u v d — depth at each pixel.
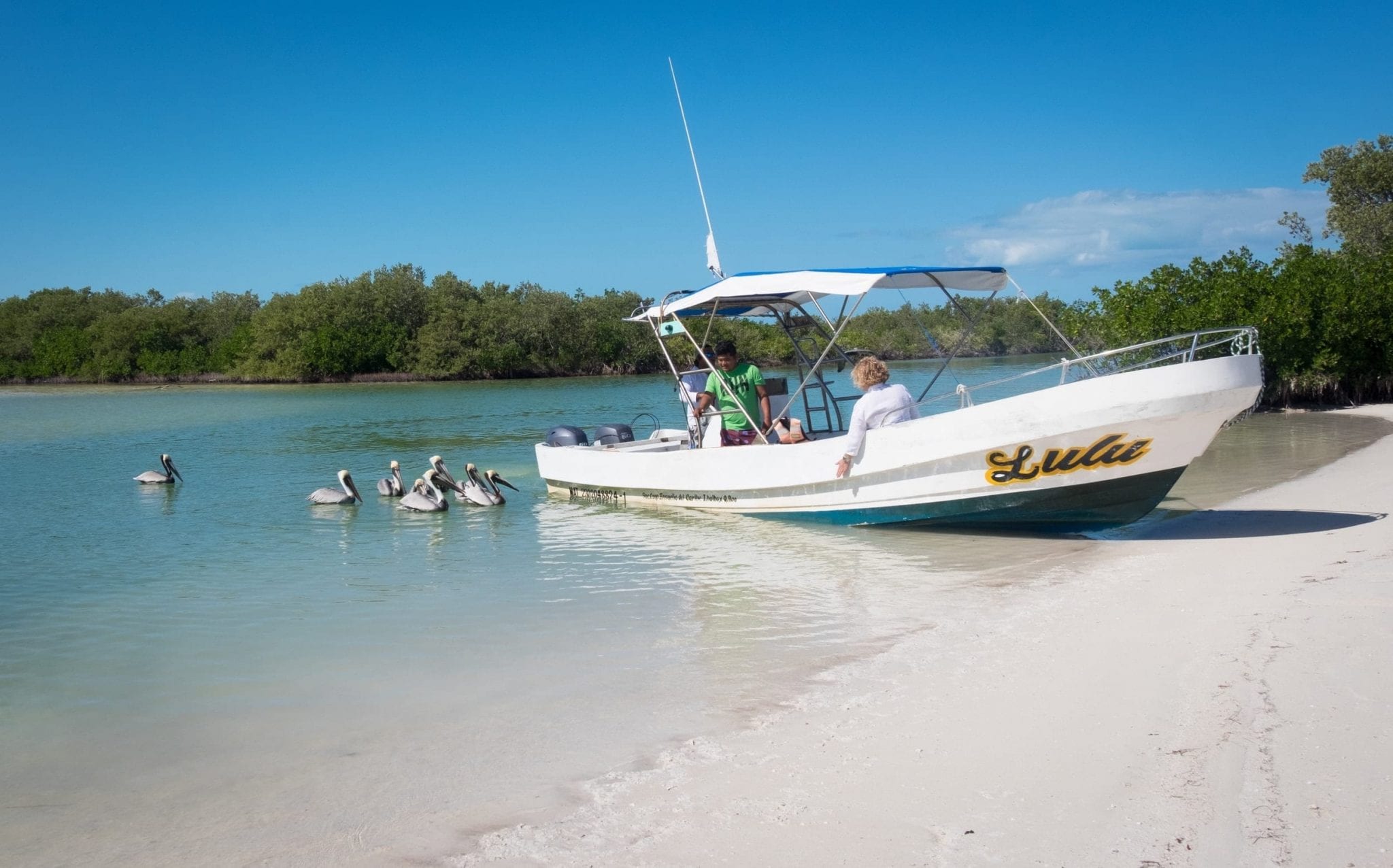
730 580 9.08
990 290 12.12
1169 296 23.38
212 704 6.07
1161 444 9.12
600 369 80.75
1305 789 3.88
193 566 10.50
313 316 73.56
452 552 11.03
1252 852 3.47
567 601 8.52
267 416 35.53
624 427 16.22
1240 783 3.99
